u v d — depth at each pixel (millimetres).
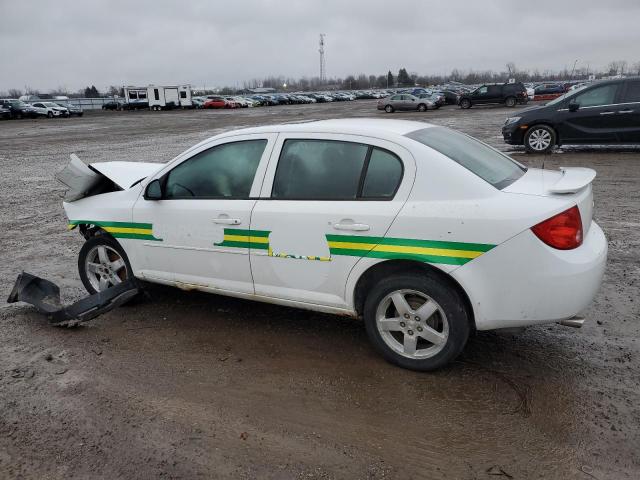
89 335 4234
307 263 3666
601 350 3744
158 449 2859
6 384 3510
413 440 2881
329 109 49719
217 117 41656
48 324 4461
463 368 3561
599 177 9750
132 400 3314
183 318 4508
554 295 3074
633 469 2615
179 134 25656
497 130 19875
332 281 3621
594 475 2584
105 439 2947
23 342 4121
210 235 4031
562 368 3525
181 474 2676
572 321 3225
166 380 3541
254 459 2770
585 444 2793
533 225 3043
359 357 3760
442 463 2703
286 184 3766
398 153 3396
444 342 3365
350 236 3457
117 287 4512
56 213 9039
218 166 4066
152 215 4324
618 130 11867
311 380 3492
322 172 3643
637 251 5789
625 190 8711
